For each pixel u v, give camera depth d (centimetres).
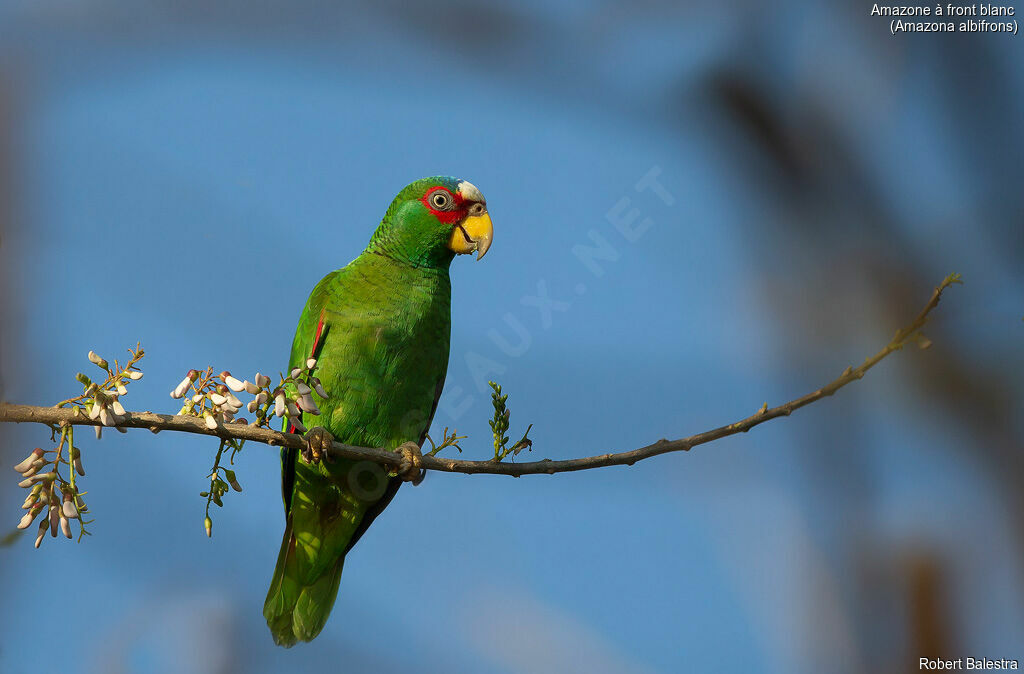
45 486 779
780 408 755
